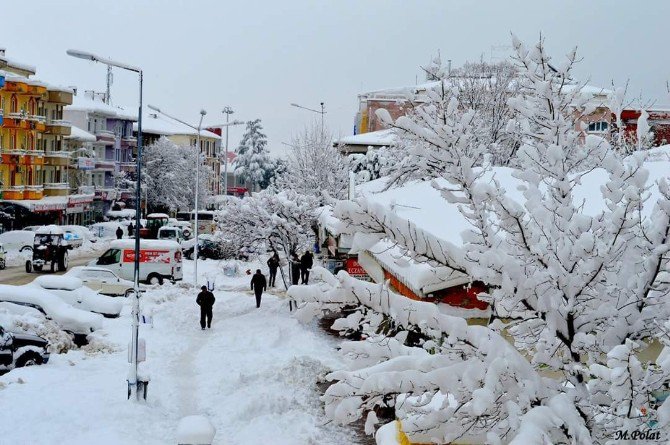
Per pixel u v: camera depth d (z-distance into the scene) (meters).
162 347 31.75
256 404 22.14
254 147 142.50
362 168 63.00
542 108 10.32
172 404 23.09
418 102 11.53
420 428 9.00
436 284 13.05
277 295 46.72
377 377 8.68
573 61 10.31
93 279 44.09
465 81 40.25
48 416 20.34
